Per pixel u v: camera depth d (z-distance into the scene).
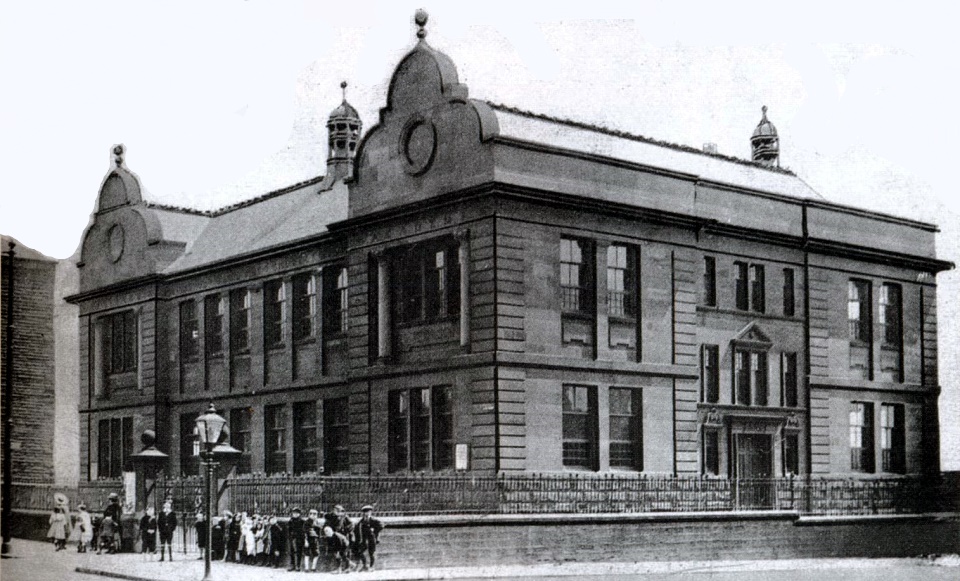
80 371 50.69
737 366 40.53
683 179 39.09
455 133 35.72
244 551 31.53
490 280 34.03
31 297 47.28
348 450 41.19
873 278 44.56
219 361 47.53
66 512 40.31
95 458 50.75
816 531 35.78
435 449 35.56
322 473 40.12
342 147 46.38
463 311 34.91
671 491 34.25
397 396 37.38
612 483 33.28
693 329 38.47
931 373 45.44
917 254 45.19
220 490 34.94
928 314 45.59
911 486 39.12
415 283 37.31
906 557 37.38
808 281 42.66
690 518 33.34
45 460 47.59
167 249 50.41
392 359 37.59
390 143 38.22
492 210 34.16
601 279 36.28
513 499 31.69
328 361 42.31
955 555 38.19
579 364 35.31
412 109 37.44
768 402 41.22
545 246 35.09
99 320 52.03
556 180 35.66
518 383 33.97
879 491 38.38
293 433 43.50
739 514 34.25
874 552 36.88
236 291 47.28
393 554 29.00
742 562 33.72
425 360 36.19
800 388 42.03
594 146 37.81
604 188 36.81
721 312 40.19
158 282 49.81
